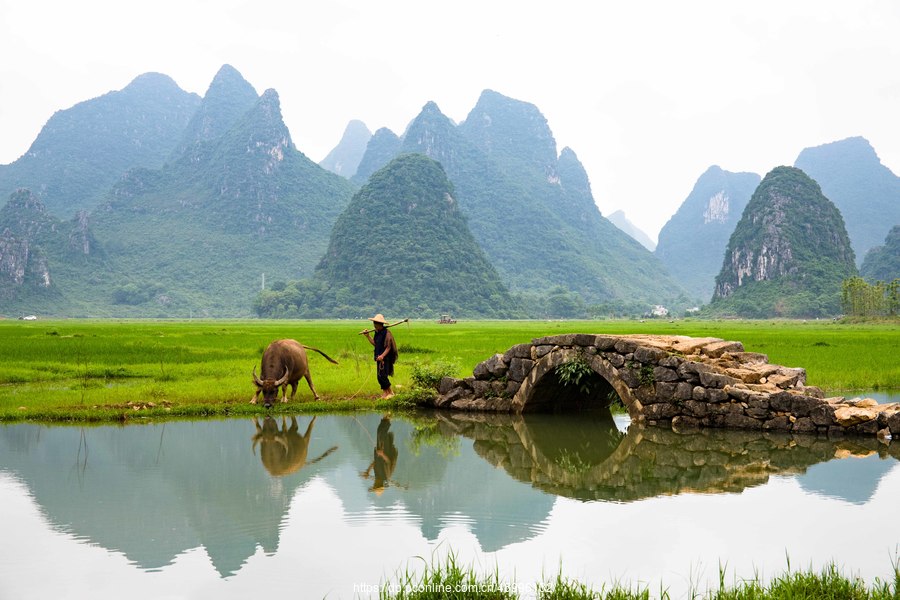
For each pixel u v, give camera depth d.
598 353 12.33
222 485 7.71
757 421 11.16
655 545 5.90
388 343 14.05
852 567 5.41
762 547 5.85
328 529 6.24
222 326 78.69
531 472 8.56
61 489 7.48
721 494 7.53
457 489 7.68
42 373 17.61
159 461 8.85
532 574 5.22
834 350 26.22
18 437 10.32
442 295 197.50
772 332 52.41
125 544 5.82
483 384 13.63
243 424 11.66
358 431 11.25
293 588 4.97
